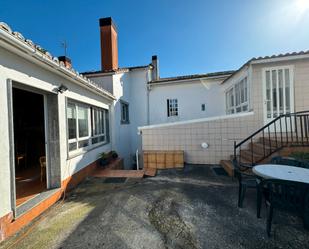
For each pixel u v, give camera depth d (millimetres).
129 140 10328
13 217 2742
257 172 3070
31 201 3395
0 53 2662
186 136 6883
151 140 7148
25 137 6504
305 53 5516
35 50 2943
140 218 3076
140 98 10703
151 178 5387
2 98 2678
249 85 6188
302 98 5793
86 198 4055
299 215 2576
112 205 3586
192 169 6168
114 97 7738
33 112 6926
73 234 2680
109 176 5574
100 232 2705
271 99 5996
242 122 6332
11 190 2742
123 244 2422
